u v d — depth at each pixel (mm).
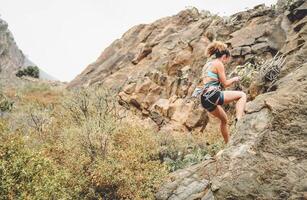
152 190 8102
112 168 8406
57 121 11797
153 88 15766
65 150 9234
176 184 7492
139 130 10438
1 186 6562
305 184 5422
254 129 6133
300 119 5859
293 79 6539
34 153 7520
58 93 20922
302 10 13945
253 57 13969
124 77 19078
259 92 11172
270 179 5629
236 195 5754
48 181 7070
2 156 7246
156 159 10312
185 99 14438
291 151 5715
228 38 16016
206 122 13422
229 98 6004
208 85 5910
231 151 6188
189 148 11336
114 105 12750
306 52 8992
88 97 12602
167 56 17500
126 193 8305
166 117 14180
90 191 8516
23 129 11539
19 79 27172
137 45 22219
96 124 9812
